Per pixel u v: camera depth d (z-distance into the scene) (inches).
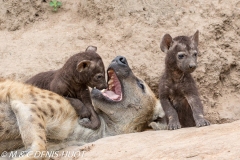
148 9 614.9
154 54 592.7
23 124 420.8
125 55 592.1
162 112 498.9
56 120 453.1
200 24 605.3
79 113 471.2
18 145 440.1
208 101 580.4
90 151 410.0
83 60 464.1
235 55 599.5
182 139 398.6
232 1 619.8
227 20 608.7
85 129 471.5
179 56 444.1
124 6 619.2
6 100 438.0
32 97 446.6
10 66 588.1
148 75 580.4
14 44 612.4
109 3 621.0
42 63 588.7
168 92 462.6
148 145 396.2
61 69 482.9
